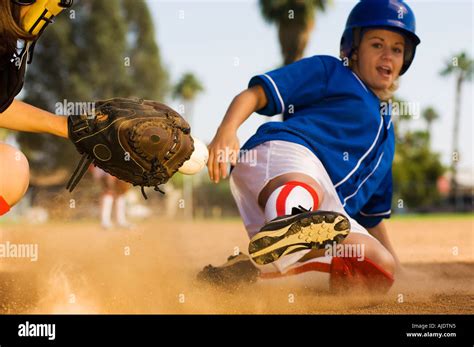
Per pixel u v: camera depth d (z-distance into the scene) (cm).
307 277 440
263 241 388
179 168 376
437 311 405
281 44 2944
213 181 455
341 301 421
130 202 1903
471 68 6575
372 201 562
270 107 493
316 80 498
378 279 434
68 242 855
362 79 512
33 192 2514
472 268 642
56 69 4828
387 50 502
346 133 491
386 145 516
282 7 2898
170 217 2284
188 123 370
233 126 465
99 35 4912
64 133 367
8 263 573
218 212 3697
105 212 1391
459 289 482
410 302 430
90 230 1305
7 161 371
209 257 713
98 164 370
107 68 4972
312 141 482
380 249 434
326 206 468
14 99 369
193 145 372
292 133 481
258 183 464
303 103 501
